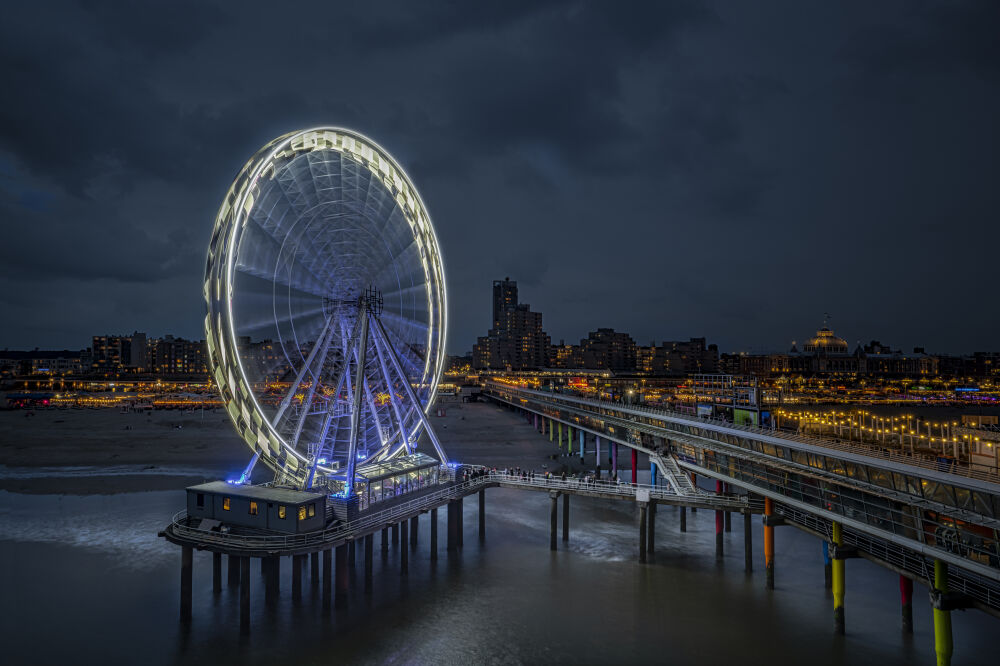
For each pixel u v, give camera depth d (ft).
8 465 318.65
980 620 141.18
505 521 219.82
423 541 198.90
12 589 157.17
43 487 264.72
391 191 171.22
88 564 174.70
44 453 355.15
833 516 133.90
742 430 189.57
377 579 166.30
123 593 155.63
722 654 126.31
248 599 135.03
